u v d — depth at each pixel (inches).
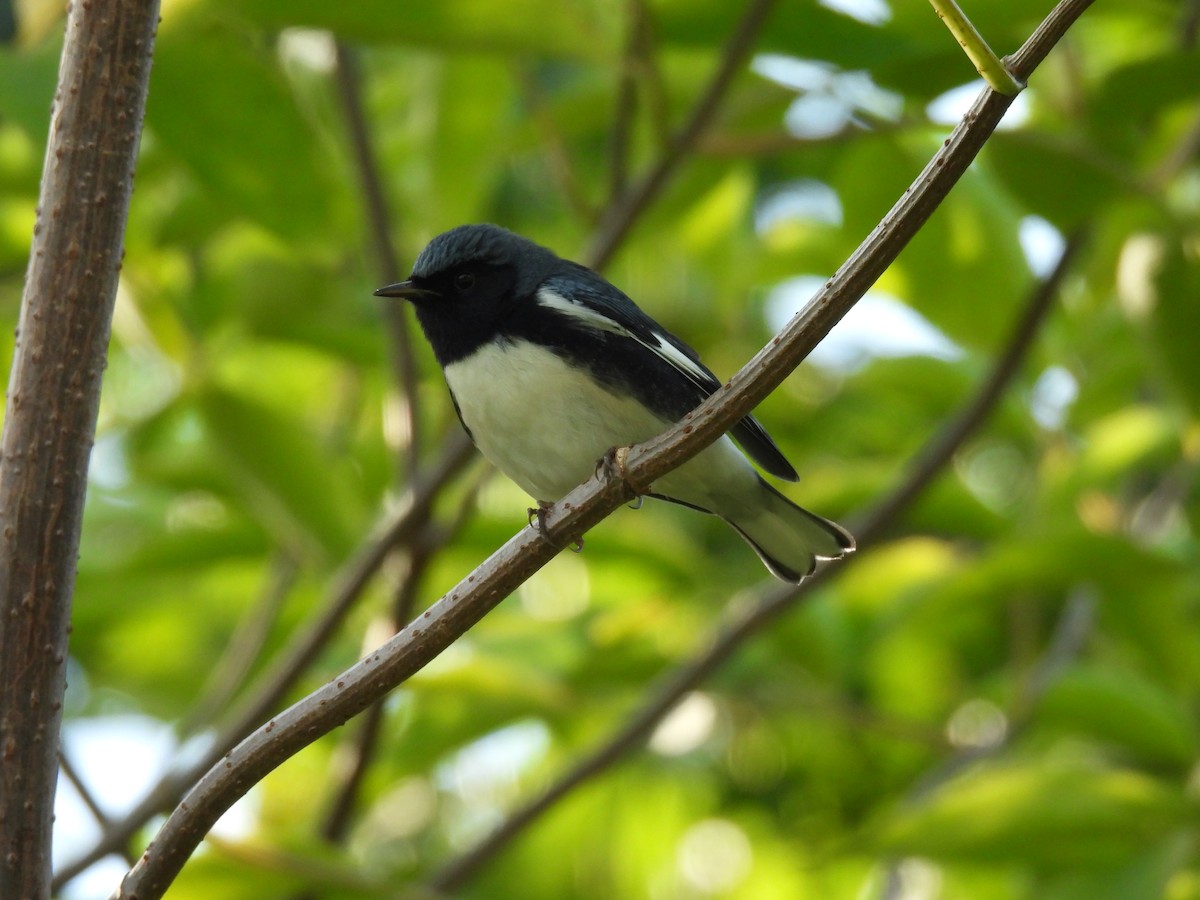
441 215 413.4
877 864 484.4
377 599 457.1
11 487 210.7
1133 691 389.7
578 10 327.3
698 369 335.6
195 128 335.6
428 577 396.2
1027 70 186.7
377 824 550.9
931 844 361.7
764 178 617.6
